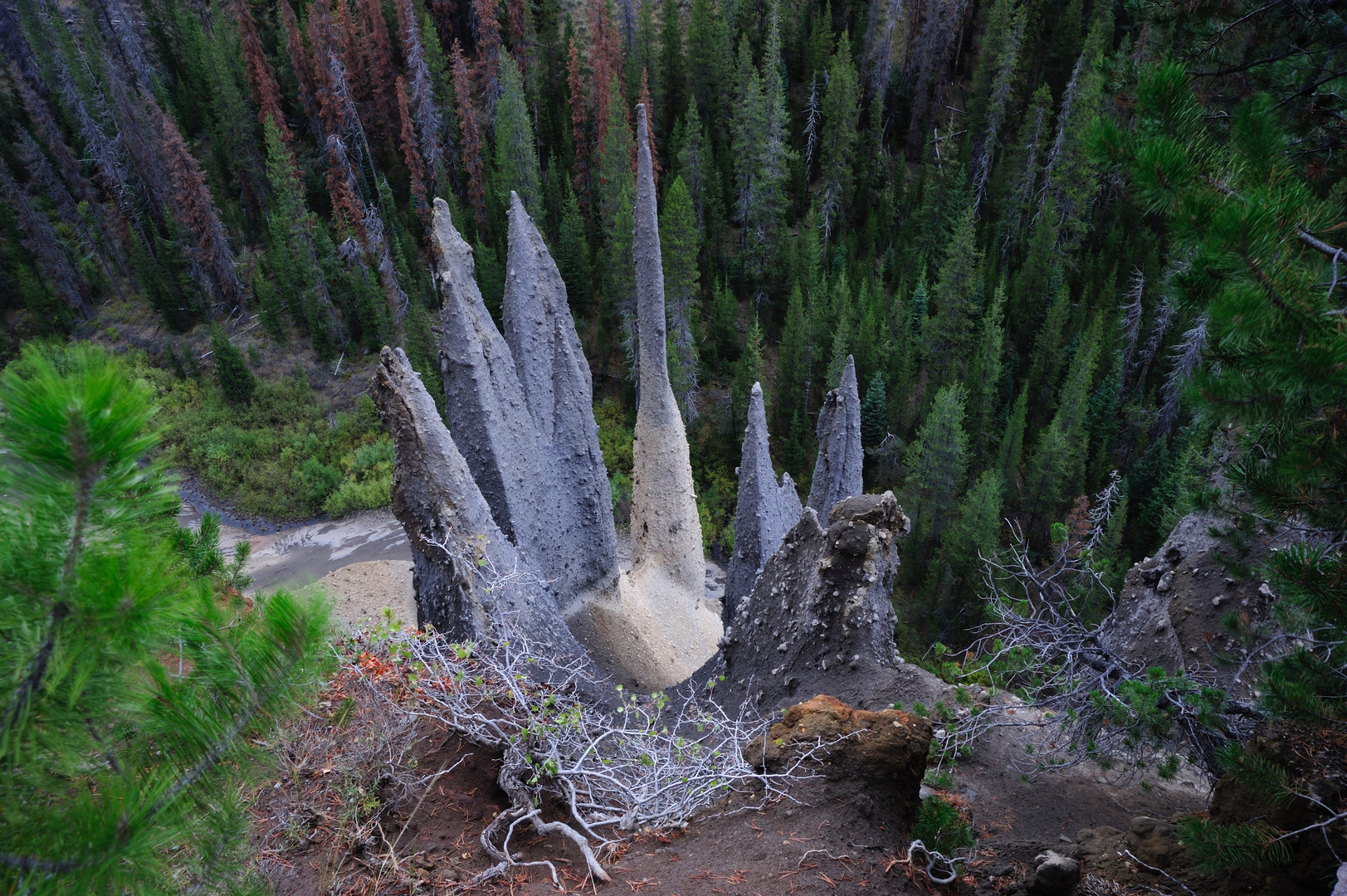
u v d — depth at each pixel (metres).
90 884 2.70
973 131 71.19
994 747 11.13
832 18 84.31
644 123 20.28
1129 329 53.19
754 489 20.17
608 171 58.31
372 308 62.50
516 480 17.44
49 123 71.81
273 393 60.38
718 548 46.81
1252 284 4.81
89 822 2.77
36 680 2.73
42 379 2.55
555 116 77.50
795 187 74.31
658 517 23.08
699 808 7.00
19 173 77.38
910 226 69.12
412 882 5.85
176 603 3.02
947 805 6.88
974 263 63.06
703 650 22.30
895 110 79.25
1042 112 61.19
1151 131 5.82
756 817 6.46
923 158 77.25
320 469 51.41
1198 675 10.60
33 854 2.72
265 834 5.90
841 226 71.31
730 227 75.56
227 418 58.16
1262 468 6.08
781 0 80.75
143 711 3.07
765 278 66.62
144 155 70.12
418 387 12.61
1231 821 6.93
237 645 3.28
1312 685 6.44
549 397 19.08
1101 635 11.79
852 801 6.37
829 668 11.20
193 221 64.25
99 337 68.56
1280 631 8.82
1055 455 43.53
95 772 3.03
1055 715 10.33
